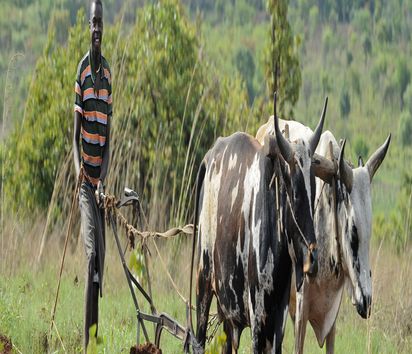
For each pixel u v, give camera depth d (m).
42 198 19.73
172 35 19.91
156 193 16.41
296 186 8.75
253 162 9.45
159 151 18.52
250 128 18.52
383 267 16.11
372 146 131.25
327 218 10.48
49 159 19.73
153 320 9.94
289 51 19.31
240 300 9.50
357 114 152.88
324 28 199.00
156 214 16.28
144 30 20.03
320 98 157.50
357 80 163.50
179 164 18.92
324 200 10.51
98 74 9.99
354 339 13.29
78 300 13.89
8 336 11.33
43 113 20.02
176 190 18.64
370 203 10.16
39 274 15.63
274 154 8.99
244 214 9.34
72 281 15.27
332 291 10.62
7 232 17.38
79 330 11.85
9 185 20.02
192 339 9.70
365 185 10.14
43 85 20.14
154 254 16.17
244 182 9.47
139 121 18.47
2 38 112.81
